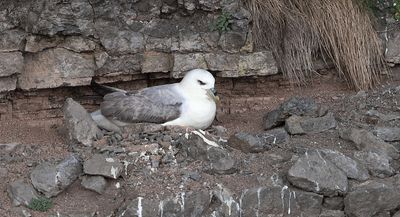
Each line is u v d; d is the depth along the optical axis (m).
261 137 4.15
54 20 4.24
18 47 4.25
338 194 3.96
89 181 3.90
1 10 4.22
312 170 3.95
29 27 4.23
